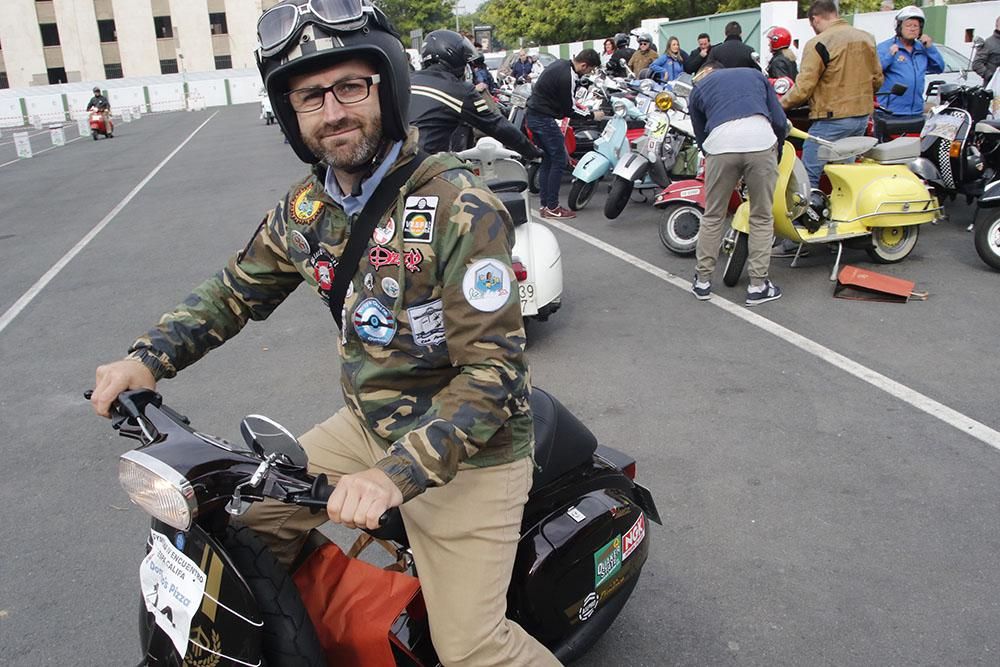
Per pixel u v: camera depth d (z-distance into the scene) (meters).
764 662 2.81
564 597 2.48
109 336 6.57
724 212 6.29
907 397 4.64
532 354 5.61
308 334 6.25
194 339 2.19
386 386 2.00
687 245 7.67
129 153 22.08
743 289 6.71
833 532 3.47
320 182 2.01
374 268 1.90
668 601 3.13
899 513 3.58
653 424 4.52
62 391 5.49
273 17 1.85
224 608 1.86
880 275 6.43
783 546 3.40
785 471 3.96
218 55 62.25
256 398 5.17
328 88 1.81
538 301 5.54
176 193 13.84
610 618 2.69
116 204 13.03
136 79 57.75
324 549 2.23
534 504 2.51
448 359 1.94
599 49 28.03
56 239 10.44
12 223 11.86
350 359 2.05
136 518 3.89
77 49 59.84
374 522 1.64
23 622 3.18
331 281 2.00
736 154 5.97
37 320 7.07
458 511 2.08
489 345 1.82
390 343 1.94
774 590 3.15
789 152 6.36
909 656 2.79
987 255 6.72
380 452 2.33
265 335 6.28
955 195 8.03
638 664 2.83
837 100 7.51
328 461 2.40
